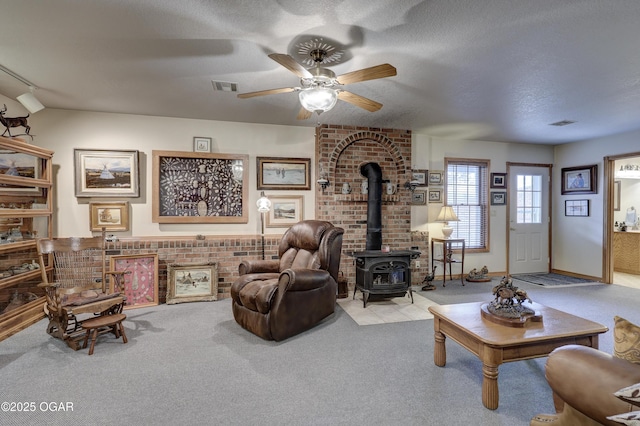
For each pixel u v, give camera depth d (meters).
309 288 3.04
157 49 2.43
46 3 1.86
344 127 4.61
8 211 3.08
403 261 3.99
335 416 1.81
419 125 4.59
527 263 5.88
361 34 2.21
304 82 2.39
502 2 1.86
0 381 2.16
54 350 2.63
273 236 4.48
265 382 2.16
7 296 3.15
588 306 3.88
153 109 3.90
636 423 0.84
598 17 2.00
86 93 3.34
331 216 4.58
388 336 2.97
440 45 2.36
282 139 4.62
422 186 5.20
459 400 1.96
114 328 2.89
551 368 1.21
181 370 2.32
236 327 3.18
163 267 4.09
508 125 4.56
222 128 4.41
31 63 2.65
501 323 2.10
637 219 6.30
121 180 4.05
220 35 2.23
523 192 5.85
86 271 3.81
